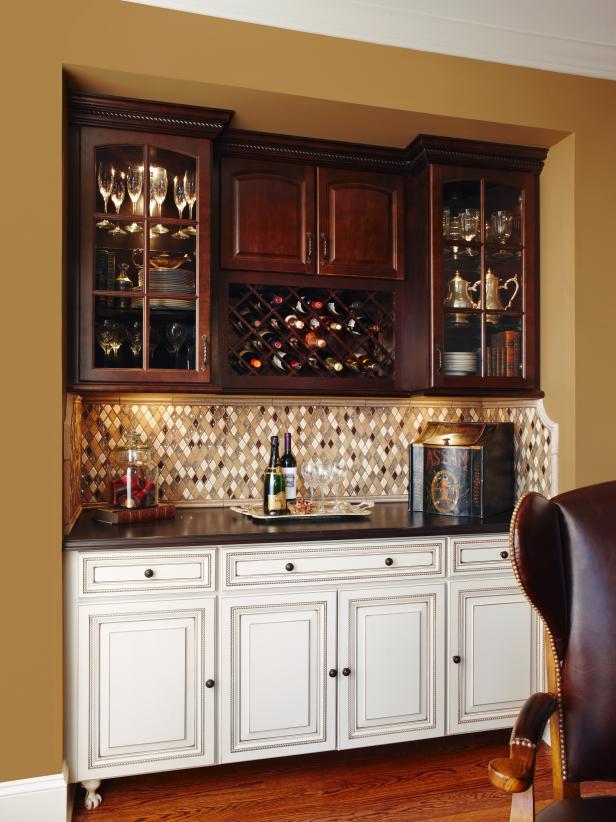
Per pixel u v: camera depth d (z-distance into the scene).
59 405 2.33
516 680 2.80
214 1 2.48
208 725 2.47
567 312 2.94
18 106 2.32
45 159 2.34
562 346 2.97
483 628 2.77
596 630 1.61
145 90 2.54
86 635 2.37
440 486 3.01
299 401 3.29
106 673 2.39
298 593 2.56
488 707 2.77
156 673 2.43
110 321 2.63
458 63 2.77
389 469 3.41
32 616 2.29
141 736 2.41
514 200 3.09
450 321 2.97
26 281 2.32
